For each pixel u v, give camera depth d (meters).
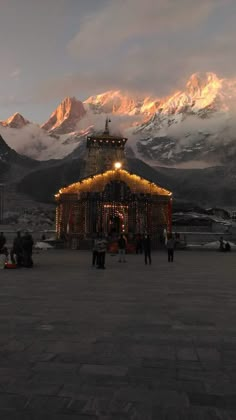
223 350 6.15
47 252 37.91
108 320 8.25
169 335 7.05
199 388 4.63
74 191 46.28
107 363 5.48
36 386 4.63
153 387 4.64
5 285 13.77
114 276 16.95
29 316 8.60
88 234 44.97
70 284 14.11
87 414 3.96
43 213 110.94
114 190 46.22
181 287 13.48
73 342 6.53
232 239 54.66
